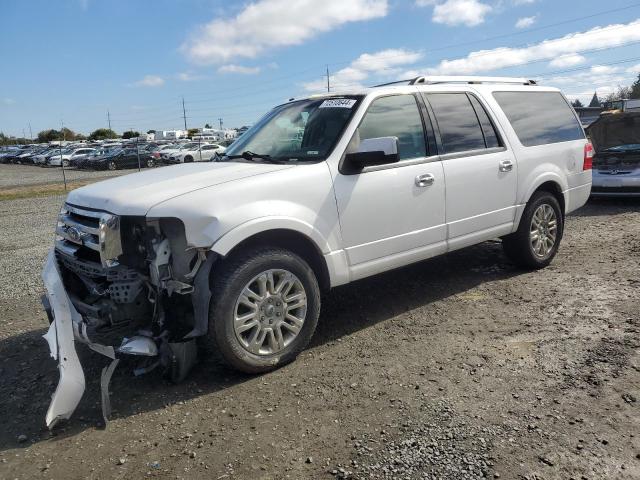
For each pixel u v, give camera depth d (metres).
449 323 4.57
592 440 2.79
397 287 5.64
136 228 3.56
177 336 3.66
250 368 3.71
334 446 2.88
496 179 5.28
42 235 11.15
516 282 5.60
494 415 3.08
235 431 3.10
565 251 6.80
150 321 3.71
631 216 8.93
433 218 4.75
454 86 5.26
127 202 3.53
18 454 3.00
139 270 3.57
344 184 4.13
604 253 6.54
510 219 5.52
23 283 6.90
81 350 4.42
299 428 3.08
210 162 4.66
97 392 3.71
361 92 4.57
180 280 3.50
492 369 3.65
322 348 4.22
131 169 37.12
